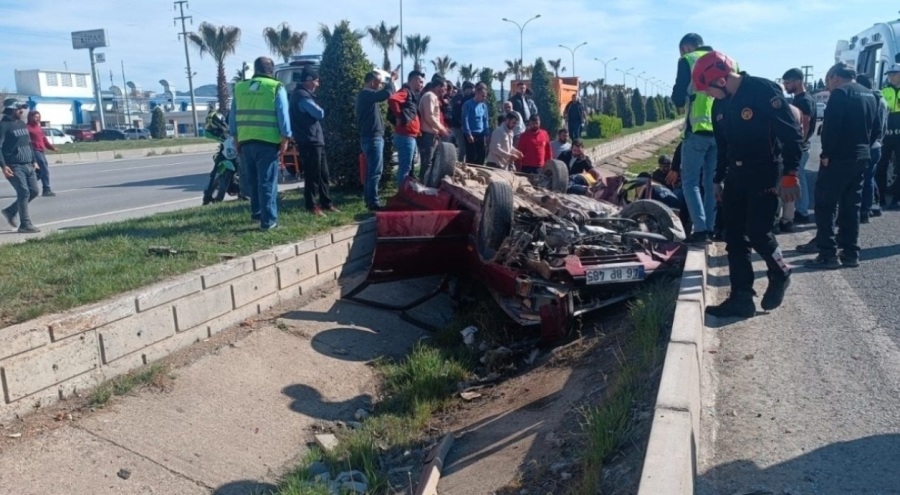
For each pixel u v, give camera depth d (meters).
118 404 5.16
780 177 5.49
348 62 11.37
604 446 4.01
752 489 3.54
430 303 8.60
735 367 4.94
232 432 5.38
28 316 5.13
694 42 7.24
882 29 15.00
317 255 7.96
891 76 11.16
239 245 7.55
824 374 4.76
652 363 4.87
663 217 7.73
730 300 5.91
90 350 5.23
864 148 7.15
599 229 7.52
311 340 6.96
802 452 3.84
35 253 7.11
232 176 12.40
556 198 8.30
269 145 8.27
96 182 18.77
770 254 5.70
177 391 5.53
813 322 5.72
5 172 10.50
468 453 5.11
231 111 9.06
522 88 16.97
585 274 6.68
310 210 9.52
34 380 4.83
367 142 9.66
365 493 4.83
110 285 5.85
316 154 9.31
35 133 15.09
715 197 8.28
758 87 5.37
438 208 8.76
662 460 3.20
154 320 5.79
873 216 10.45
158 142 39.94
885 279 6.91
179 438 5.09
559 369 6.18
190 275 6.33
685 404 3.68
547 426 4.98
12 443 4.50
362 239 8.81
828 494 3.46
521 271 7.13
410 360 6.89
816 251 8.12
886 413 4.20
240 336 6.55
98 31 75.19
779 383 4.66
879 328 5.53
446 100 13.61
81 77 89.00
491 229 7.27
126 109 85.44
